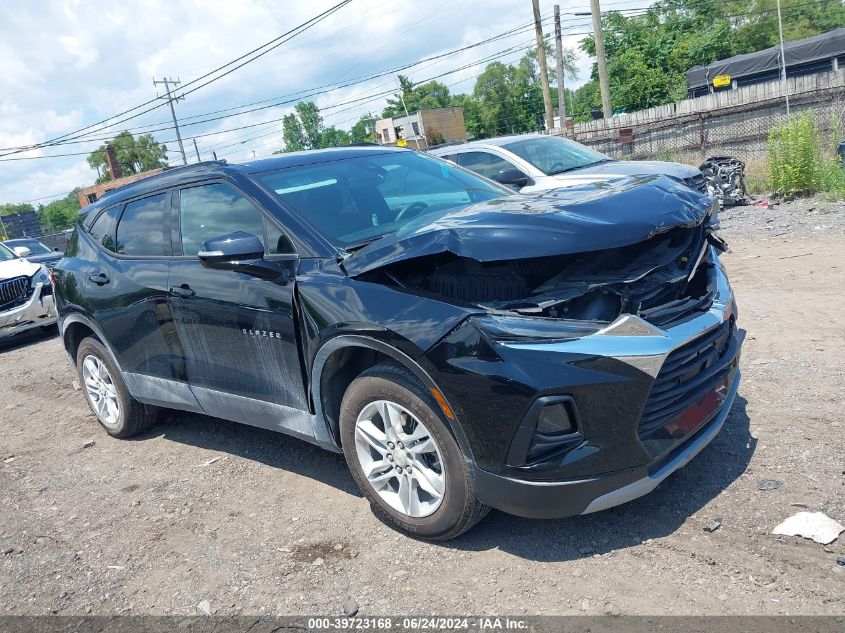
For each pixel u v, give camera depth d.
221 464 4.66
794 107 18.02
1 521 4.27
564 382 2.73
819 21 51.50
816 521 2.98
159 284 4.37
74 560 3.68
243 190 3.98
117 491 4.48
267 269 3.59
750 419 4.06
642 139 20.98
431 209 4.12
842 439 3.68
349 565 3.25
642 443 2.85
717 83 27.64
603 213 3.08
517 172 5.34
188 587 3.27
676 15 48.44
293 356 3.62
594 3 23.19
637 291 3.01
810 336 5.34
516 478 2.84
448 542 3.29
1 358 9.92
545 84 28.08
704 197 3.62
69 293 5.23
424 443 3.15
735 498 3.28
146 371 4.79
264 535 3.64
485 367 2.81
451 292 3.11
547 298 2.94
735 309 3.54
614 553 3.02
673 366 2.92
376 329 3.10
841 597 2.54
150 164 67.94
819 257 7.83
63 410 6.61
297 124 70.06
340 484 4.07
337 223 3.77
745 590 2.66
